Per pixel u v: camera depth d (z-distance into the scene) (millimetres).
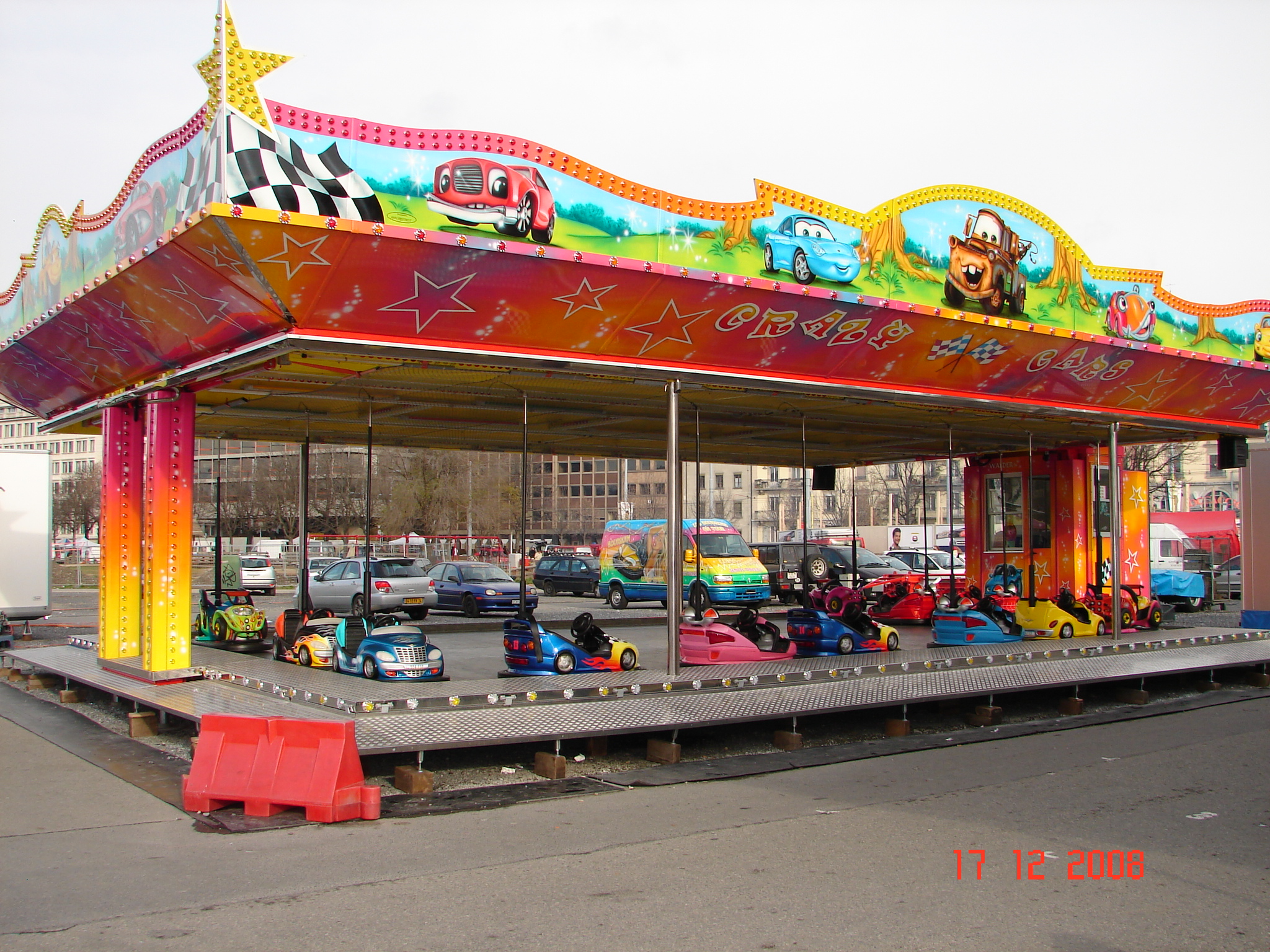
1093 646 12914
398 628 10773
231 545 45875
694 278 9133
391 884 5473
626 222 8906
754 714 9219
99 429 14828
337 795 6844
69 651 13320
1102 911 5074
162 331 9539
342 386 11180
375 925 4852
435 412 13383
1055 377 12922
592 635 10711
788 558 27625
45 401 13680
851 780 8297
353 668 10570
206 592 14555
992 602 14375
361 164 7734
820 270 10094
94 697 12430
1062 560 16969
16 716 11250
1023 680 11297
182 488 10867
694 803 7457
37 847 6203
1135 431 16141
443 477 49875
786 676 10109
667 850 6152
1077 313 12531
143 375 10953
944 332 11289
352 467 49531
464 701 8344
